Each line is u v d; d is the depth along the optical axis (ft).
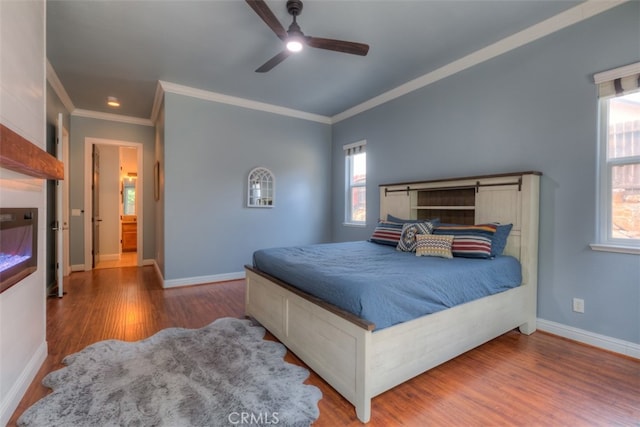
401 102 13.66
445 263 8.11
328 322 6.32
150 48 10.36
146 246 19.13
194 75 12.51
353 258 8.93
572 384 6.52
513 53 9.73
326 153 18.22
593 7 8.03
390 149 14.24
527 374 6.90
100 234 21.26
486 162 10.50
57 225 12.33
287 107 16.43
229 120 15.06
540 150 9.17
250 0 6.57
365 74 12.37
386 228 12.03
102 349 7.85
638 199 7.68
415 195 12.89
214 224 14.82
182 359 7.39
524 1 8.02
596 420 5.44
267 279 8.99
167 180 13.65
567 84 8.59
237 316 10.48
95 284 14.55
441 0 7.98
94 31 9.31
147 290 13.52
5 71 5.18
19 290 5.91
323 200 18.15
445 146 11.81
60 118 11.60
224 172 15.01
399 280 6.39
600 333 8.11
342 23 8.96
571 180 8.57
